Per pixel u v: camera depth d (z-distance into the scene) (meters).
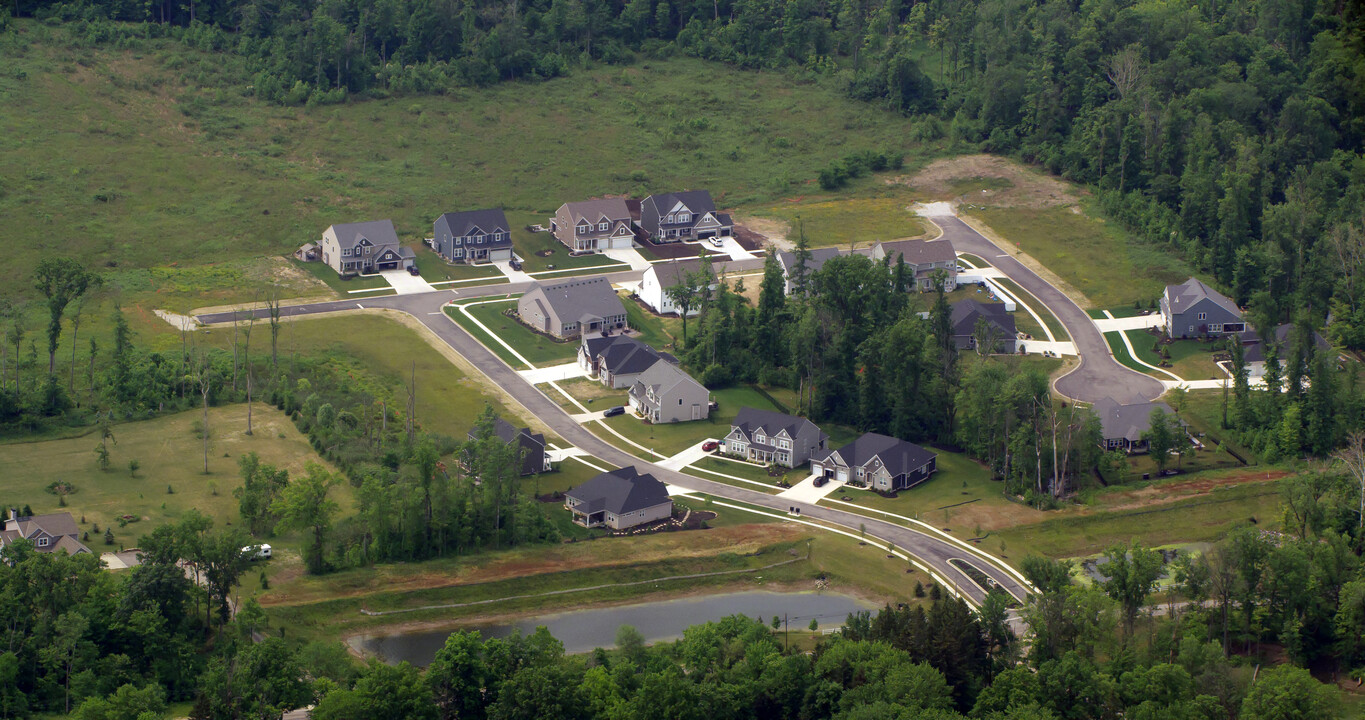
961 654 111.06
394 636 122.69
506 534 137.75
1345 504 135.75
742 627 117.88
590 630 125.94
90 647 106.50
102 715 98.19
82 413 160.88
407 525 133.38
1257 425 166.38
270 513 134.75
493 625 125.81
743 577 135.50
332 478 134.12
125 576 113.81
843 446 158.62
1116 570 118.62
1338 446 159.38
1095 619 113.81
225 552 115.12
